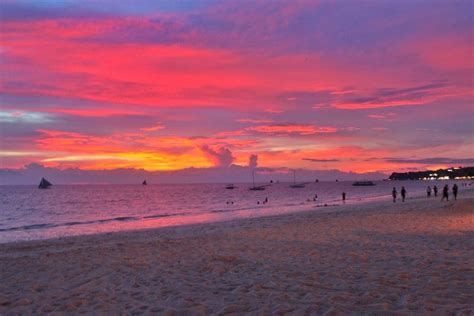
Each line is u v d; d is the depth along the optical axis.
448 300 5.59
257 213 36.25
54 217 40.62
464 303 5.45
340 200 58.47
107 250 12.41
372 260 9.13
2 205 66.50
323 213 27.80
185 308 5.78
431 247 10.80
